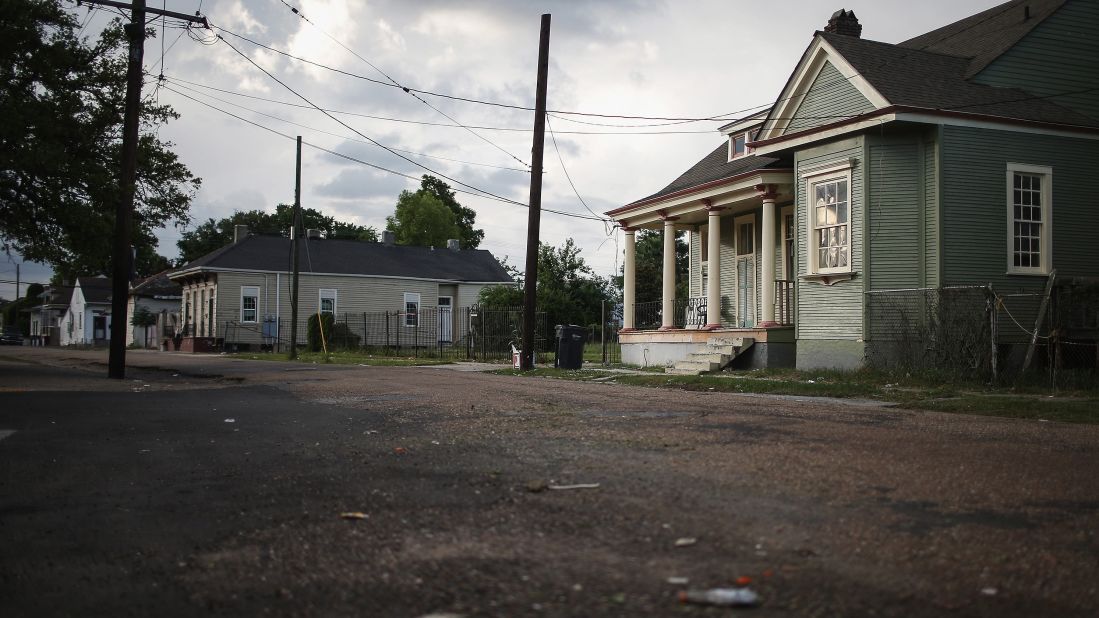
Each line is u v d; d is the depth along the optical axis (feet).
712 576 12.19
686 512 16.02
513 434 27.50
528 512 16.29
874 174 57.36
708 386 50.24
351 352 126.52
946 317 51.11
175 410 38.11
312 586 12.37
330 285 155.43
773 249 66.64
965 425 29.60
